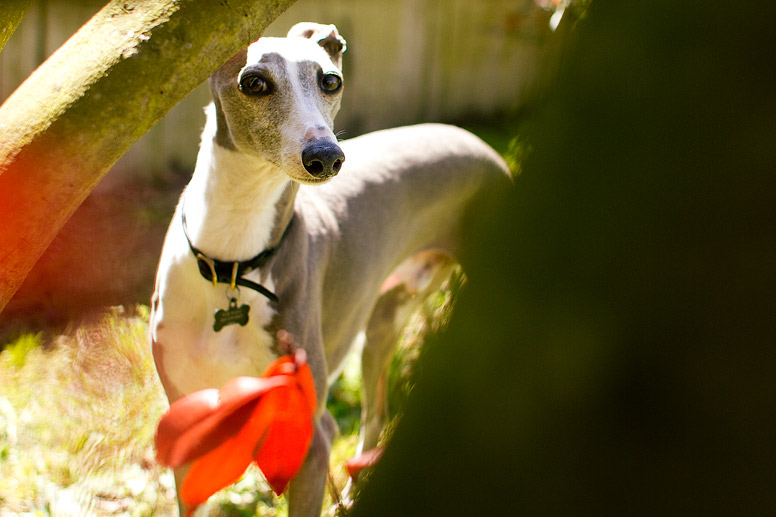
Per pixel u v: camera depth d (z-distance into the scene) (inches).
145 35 49.1
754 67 31.4
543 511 34.4
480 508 36.0
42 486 119.3
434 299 164.1
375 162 126.8
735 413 30.8
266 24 52.6
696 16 32.4
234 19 50.7
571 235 35.1
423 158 133.6
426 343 45.8
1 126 49.4
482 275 38.6
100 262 192.7
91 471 124.0
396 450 40.2
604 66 34.9
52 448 128.4
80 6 236.2
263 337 95.7
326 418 106.3
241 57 87.4
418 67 298.2
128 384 144.2
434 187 133.2
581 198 35.1
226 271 92.3
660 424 32.3
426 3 291.3
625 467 32.8
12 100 50.3
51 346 156.1
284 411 55.8
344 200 117.1
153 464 127.6
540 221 36.4
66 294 177.2
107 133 48.8
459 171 138.4
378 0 286.5
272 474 57.1
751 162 31.4
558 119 36.9
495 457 35.8
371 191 122.0
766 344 30.6
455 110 305.9
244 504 122.0
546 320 35.2
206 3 50.0
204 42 50.1
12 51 232.5
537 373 35.0
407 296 142.6
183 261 94.1
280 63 86.3
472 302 38.8
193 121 255.8
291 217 97.0
